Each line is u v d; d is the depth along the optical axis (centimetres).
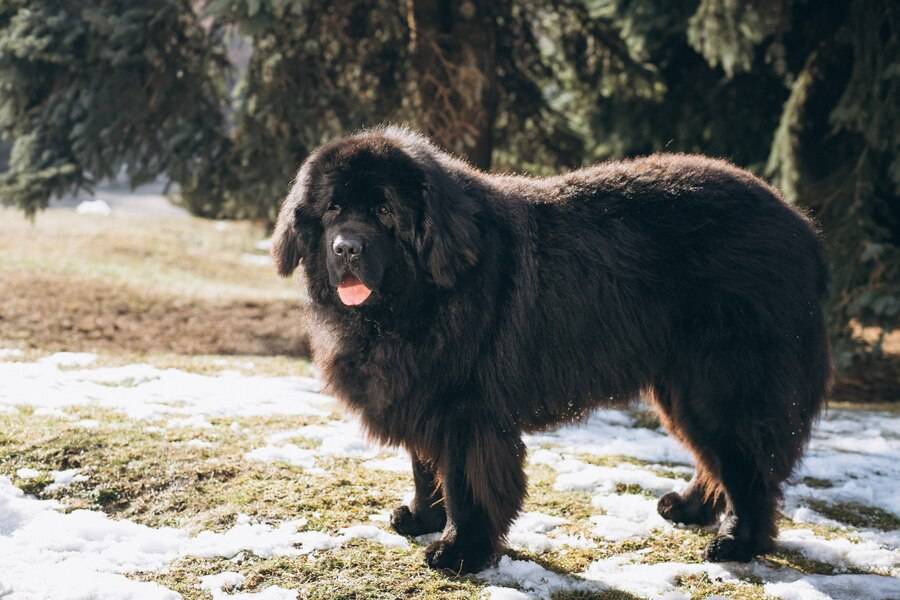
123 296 1075
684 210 402
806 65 945
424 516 407
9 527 388
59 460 448
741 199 406
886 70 855
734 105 1045
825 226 920
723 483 402
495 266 375
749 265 395
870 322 893
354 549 383
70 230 1540
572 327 389
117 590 330
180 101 898
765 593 369
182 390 605
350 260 351
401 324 369
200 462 462
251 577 354
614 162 438
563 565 386
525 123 1068
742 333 391
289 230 385
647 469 520
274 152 882
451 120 934
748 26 823
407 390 372
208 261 1484
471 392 373
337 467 480
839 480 536
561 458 530
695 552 407
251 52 916
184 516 413
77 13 862
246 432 523
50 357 697
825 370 418
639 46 1009
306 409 586
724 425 396
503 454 377
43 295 1024
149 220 1784
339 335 380
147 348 893
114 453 459
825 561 407
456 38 940
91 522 391
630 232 398
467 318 368
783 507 433
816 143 979
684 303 399
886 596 370
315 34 899
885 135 866
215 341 955
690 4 972
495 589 352
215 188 945
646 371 408
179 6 877
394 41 996
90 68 878
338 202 363
